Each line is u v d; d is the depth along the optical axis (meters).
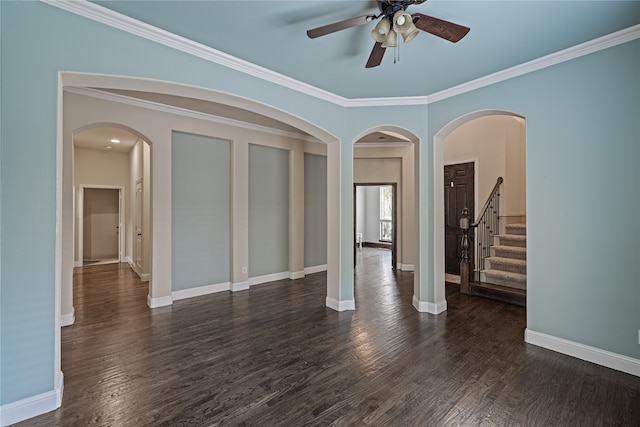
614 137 2.61
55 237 2.12
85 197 8.76
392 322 3.73
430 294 4.07
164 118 4.49
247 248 5.45
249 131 5.48
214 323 3.73
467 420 1.99
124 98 4.08
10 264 1.96
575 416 2.02
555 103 2.93
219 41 2.70
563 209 2.90
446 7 2.21
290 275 6.16
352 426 1.94
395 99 4.02
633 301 2.53
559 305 2.93
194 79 2.77
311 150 6.50
